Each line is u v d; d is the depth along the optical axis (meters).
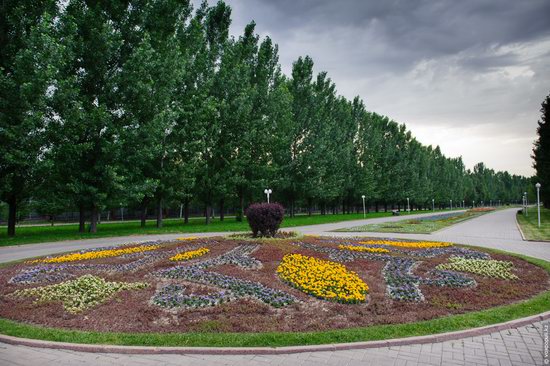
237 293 8.12
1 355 5.43
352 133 58.75
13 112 20.41
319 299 7.84
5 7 20.97
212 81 31.17
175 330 6.23
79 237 22.05
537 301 7.64
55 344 5.68
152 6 26.34
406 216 53.12
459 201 114.19
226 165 33.78
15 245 19.14
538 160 44.78
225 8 34.72
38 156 21.28
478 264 11.45
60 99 21.03
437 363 5.03
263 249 13.05
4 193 22.48
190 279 9.33
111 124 23.53
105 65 23.95
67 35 21.86
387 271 10.40
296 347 5.44
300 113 45.03
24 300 8.12
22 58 19.89
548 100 42.69
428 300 7.81
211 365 5.03
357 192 60.94
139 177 27.81
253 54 38.47
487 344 5.68
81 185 22.95
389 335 5.86
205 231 25.22
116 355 5.39
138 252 13.94
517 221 36.03
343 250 13.83
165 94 26.11
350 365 4.96
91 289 8.52
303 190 45.72
